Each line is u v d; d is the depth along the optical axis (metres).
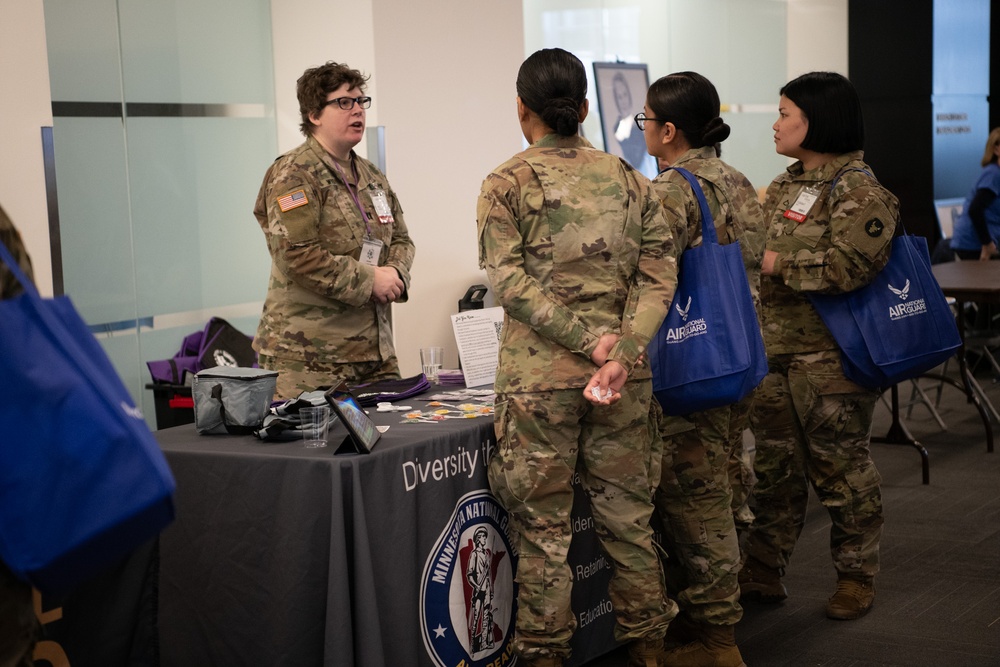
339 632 2.17
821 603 3.42
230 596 2.33
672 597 3.03
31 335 1.29
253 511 2.28
